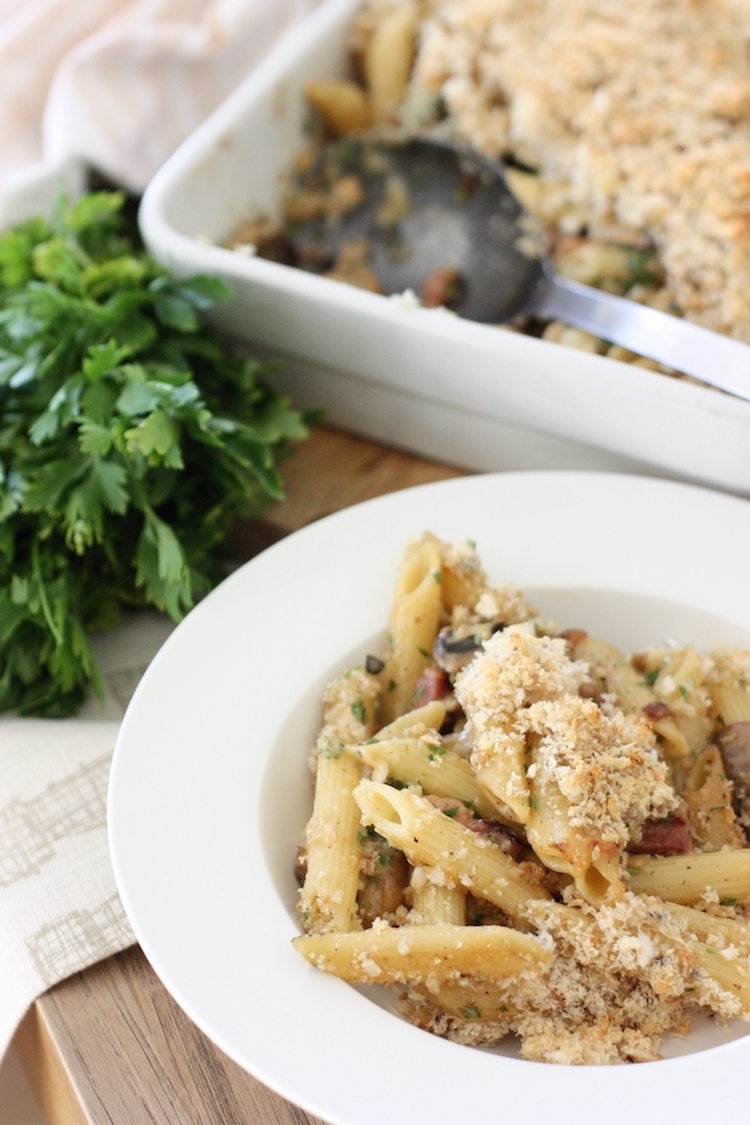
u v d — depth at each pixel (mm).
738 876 392
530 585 456
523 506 466
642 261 505
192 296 494
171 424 450
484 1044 384
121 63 574
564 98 521
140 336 484
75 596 472
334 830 396
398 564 445
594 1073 361
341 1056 361
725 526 461
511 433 503
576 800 382
